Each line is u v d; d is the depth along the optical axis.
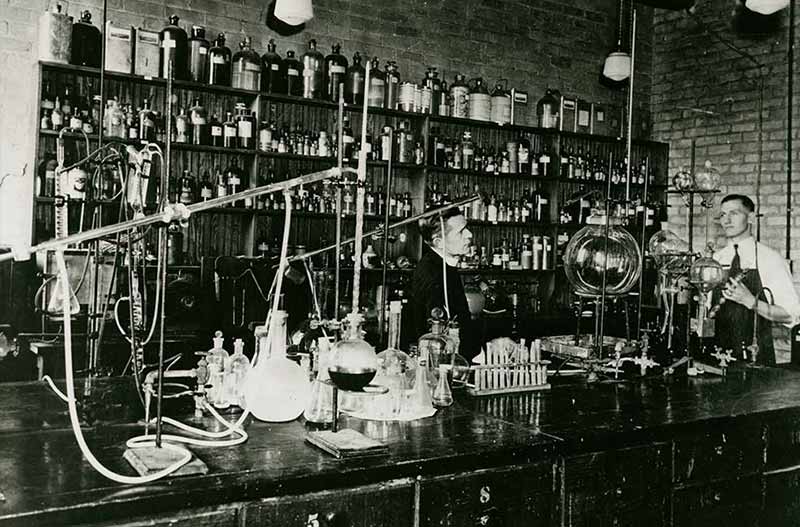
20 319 3.99
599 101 6.49
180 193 4.55
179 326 4.09
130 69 4.27
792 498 2.48
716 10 6.12
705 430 2.23
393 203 5.25
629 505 2.08
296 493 1.55
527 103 6.09
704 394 2.61
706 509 2.26
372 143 5.25
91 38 4.20
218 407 2.10
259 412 1.99
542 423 2.10
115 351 3.70
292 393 2.00
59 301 3.45
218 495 1.46
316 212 4.84
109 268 3.79
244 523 1.49
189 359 4.00
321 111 5.12
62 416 1.98
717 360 3.40
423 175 5.29
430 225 3.35
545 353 3.66
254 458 1.66
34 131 4.05
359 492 1.62
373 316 4.76
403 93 5.25
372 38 5.36
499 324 5.34
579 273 2.71
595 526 2.01
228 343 4.21
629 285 2.68
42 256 3.94
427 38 5.61
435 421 2.07
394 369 2.10
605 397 2.50
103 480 1.48
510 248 5.94
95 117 4.27
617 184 6.26
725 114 6.05
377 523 1.64
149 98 4.52
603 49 6.50
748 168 5.88
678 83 6.43
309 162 5.02
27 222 4.13
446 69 5.71
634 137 6.54
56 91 4.25
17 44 4.17
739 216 4.59
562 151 6.04
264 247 4.83
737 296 4.07
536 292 6.02
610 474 2.03
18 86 4.17
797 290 5.46
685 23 6.37
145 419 1.93
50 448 1.69
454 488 1.75
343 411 2.09
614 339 2.90
